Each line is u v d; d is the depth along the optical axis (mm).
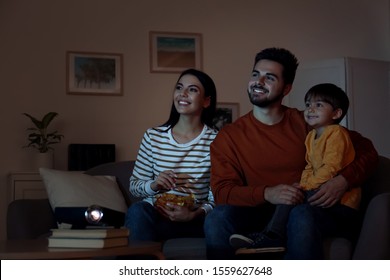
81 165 4887
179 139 3023
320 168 2553
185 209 2756
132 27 5332
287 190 2461
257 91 2730
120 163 3576
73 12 5223
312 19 5723
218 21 5520
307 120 2736
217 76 5461
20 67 5078
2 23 5070
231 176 2652
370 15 5848
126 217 2729
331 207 2500
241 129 2766
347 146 2592
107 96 5227
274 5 5656
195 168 2963
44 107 5098
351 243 2443
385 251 2295
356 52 5785
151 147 3027
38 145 5047
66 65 5160
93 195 3230
